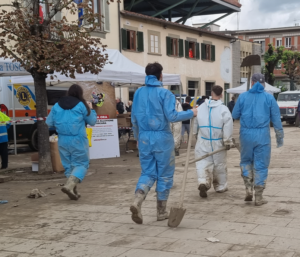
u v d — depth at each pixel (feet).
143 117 16.29
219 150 20.39
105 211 19.58
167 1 101.76
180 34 97.60
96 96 39.99
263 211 18.37
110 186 25.70
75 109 21.58
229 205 19.63
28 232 16.79
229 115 20.68
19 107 46.65
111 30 76.79
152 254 13.65
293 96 89.20
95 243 15.06
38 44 27.12
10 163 38.58
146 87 16.51
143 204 20.52
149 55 87.81
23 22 27.86
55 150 31.12
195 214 18.25
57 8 29.78
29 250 14.66
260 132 19.25
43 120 30.58
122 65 42.01
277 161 34.04
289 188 23.04
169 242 14.74
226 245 14.19
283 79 198.80
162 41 91.61
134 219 16.30
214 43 111.86
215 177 21.93
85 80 37.63
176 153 38.52
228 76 118.21
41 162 30.60
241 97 19.77
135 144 45.93
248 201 20.25
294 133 64.59
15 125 46.14
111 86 41.57
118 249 14.30
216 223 16.78
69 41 28.27
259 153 19.34
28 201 22.52
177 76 46.09
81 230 16.74
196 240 14.82
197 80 104.27
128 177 28.86
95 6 73.31
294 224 16.31
